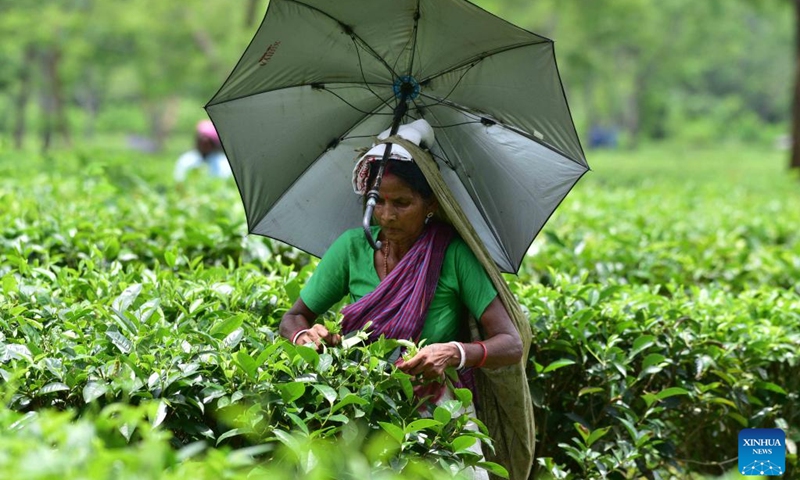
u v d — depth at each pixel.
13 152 22.61
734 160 82.06
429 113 7.33
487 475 6.79
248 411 5.96
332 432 6.04
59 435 4.58
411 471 5.95
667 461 8.93
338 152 7.53
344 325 6.76
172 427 6.18
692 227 15.47
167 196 15.05
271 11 6.80
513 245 7.42
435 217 6.95
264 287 8.30
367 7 6.81
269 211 7.68
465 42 6.88
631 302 8.99
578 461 7.63
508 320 6.76
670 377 8.65
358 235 7.07
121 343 6.40
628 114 117.31
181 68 52.19
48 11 47.09
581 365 8.37
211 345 6.52
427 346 6.41
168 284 8.03
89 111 86.00
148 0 47.47
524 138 7.17
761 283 12.65
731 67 144.75
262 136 7.41
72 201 13.17
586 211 15.60
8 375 6.01
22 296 7.64
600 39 68.94
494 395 7.01
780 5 47.66
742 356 8.86
